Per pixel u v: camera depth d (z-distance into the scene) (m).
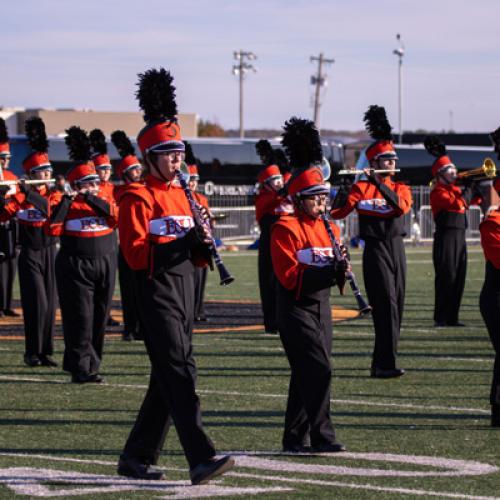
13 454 14.79
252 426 16.59
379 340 21.23
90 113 126.19
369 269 21.09
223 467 12.61
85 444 15.41
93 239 20.67
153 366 13.09
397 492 12.67
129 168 25.67
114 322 31.11
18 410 17.94
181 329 12.96
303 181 14.52
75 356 20.69
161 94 13.37
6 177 25.16
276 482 13.16
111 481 13.28
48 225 20.53
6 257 25.86
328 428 14.65
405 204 21.16
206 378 21.12
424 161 94.75
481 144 132.75
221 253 67.38
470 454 14.67
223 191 90.00
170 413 12.97
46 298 22.97
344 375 21.61
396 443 15.34
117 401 18.75
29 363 22.97
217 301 37.75
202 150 91.00
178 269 13.06
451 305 30.38
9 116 124.06
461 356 24.36
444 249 30.14
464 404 18.42
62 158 83.44
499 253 15.98
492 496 12.50
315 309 14.45
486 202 81.50
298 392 14.63
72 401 18.75
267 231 28.17
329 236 14.56
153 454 13.35
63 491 12.80
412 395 19.31
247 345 26.05
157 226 13.05
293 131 14.76
